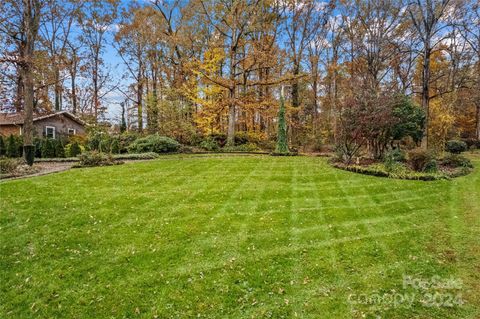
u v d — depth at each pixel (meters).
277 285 3.49
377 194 7.36
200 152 17.33
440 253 4.21
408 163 10.80
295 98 23.47
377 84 18.72
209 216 5.64
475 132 27.00
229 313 3.05
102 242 4.58
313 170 10.70
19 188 7.27
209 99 20.48
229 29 20.20
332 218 5.62
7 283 3.63
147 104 20.48
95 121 16.92
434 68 24.36
